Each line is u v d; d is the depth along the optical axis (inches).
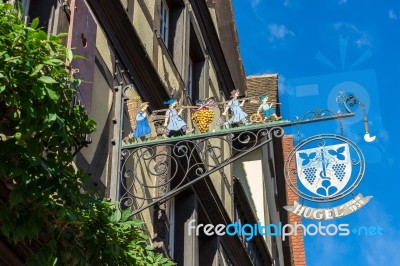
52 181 211.8
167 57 457.4
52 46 213.5
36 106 209.2
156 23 446.0
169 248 403.9
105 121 328.2
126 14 366.0
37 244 222.8
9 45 204.2
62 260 217.8
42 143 215.8
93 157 308.2
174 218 452.1
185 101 482.0
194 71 560.7
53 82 205.3
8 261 223.3
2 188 208.8
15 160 207.2
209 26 581.3
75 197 216.7
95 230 229.0
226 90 642.8
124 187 319.9
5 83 199.9
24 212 209.8
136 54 382.6
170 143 323.0
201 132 331.3
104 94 333.7
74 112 220.5
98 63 334.6
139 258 245.1
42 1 295.9
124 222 243.3
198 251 465.7
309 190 300.2
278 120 313.0
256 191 751.7
